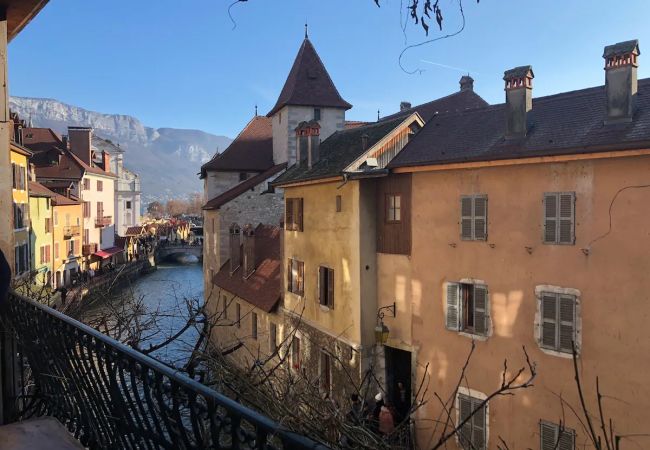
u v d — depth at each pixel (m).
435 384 13.97
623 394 10.32
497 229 12.50
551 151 11.12
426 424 13.93
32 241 34.56
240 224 30.14
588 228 10.90
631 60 10.74
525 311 11.95
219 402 2.60
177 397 3.04
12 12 5.14
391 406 13.23
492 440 12.49
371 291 15.80
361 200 15.74
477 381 12.88
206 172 34.47
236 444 2.51
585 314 10.92
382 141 16.55
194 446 2.93
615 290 10.48
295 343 19.19
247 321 23.69
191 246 74.69
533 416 11.70
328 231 17.45
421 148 14.91
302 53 31.50
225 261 30.17
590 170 10.86
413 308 14.63
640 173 10.16
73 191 50.81
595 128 11.25
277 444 3.74
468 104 29.11
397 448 5.64
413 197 14.60
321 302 17.80
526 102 12.46
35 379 5.54
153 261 67.75
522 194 12.00
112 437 3.96
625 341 10.32
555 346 11.36
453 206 13.52
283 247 20.83
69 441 3.99
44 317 4.85
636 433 10.11
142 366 3.37
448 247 13.63
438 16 3.26
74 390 4.52
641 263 10.13
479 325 12.93
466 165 12.96
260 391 4.86
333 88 31.19
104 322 7.21
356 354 15.59
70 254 45.19
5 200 5.16
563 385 11.22
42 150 52.78
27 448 3.84
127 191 73.00
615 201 10.48
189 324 6.93
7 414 5.30
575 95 12.95
